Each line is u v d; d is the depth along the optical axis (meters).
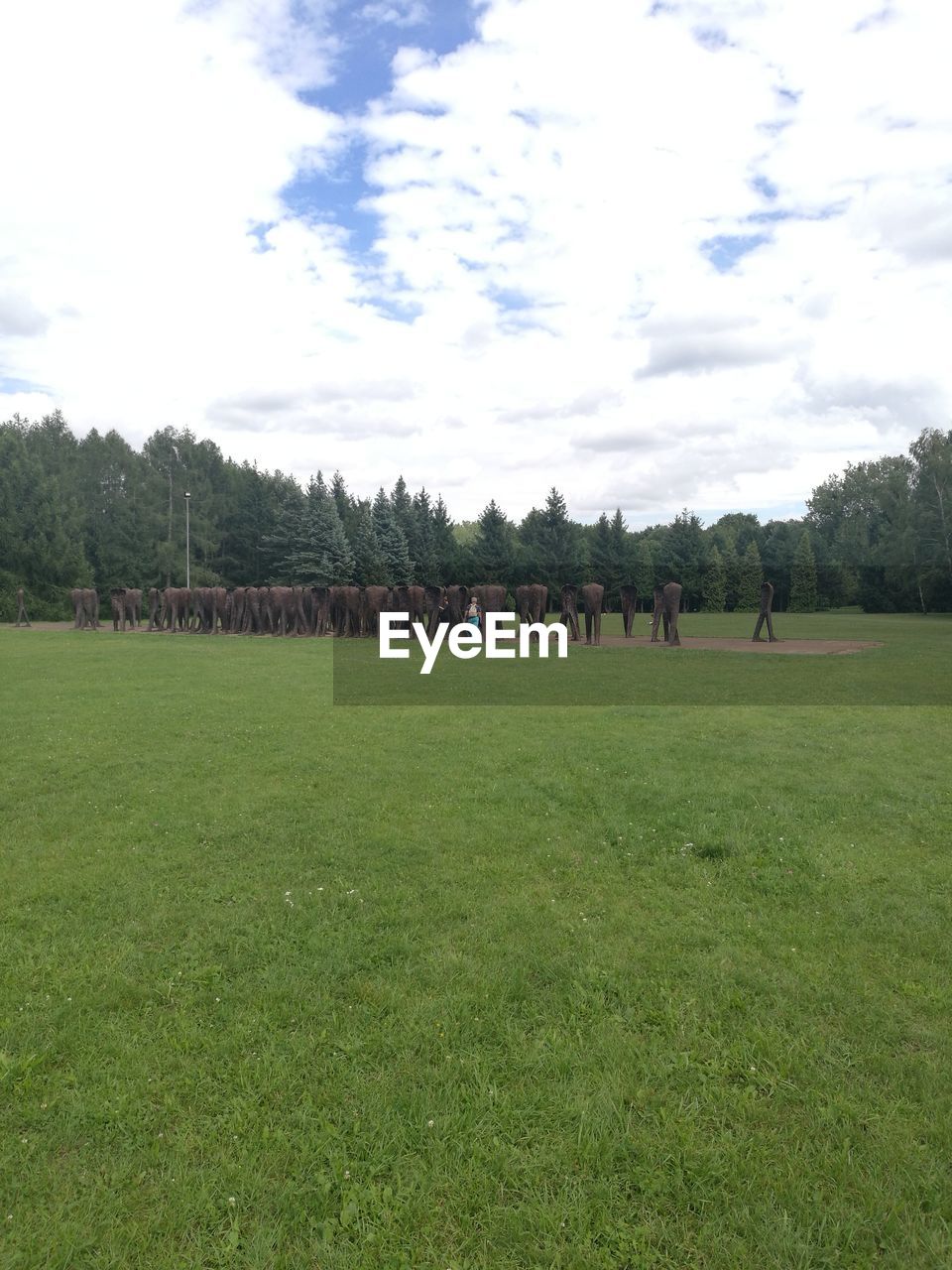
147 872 6.13
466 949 4.86
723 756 9.86
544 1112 3.40
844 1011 4.16
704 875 6.04
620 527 75.19
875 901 5.57
